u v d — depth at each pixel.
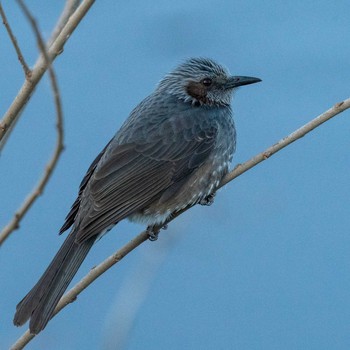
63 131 5.63
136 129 11.98
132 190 11.38
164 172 11.75
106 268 9.10
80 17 7.01
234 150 12.98
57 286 9.79
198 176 12.06
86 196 11.22
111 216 10.98
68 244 10.47
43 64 6.92
